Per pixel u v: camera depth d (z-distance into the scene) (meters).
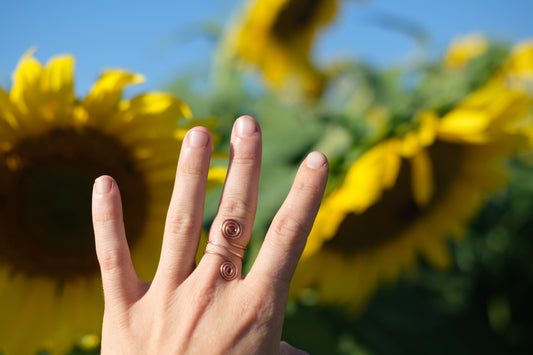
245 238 0.38
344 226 0.63
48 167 0.47
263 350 0.36
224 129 0.67
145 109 0.45
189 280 0.37
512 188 0.75
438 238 0.66
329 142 0.61
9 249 0.49
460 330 0.68
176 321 0.36
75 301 0.49
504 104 0.55
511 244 0.73
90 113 0.45
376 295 0.69
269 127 0.63
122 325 0.37
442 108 0.56
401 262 0.66
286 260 0.37
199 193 0.38
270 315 0.36
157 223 0.49
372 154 0.55
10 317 0.48
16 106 0.44
